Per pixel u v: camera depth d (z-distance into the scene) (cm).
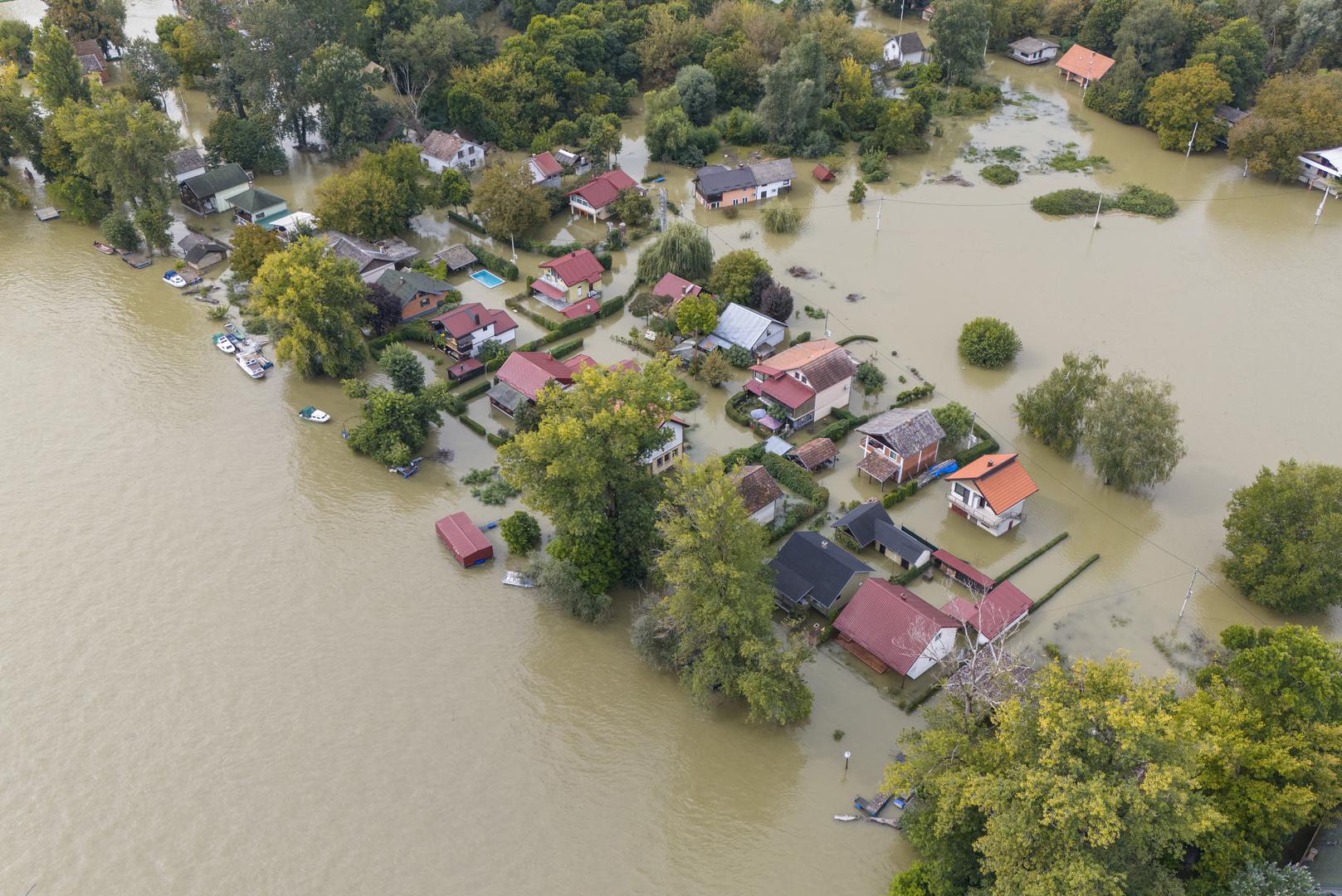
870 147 16438
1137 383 9181
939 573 8619
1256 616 8150
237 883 6412
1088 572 8600
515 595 8519
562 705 7575
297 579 8656
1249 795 5828
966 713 6288
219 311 12225
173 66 17288
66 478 9738
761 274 12100
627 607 8388
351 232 13362
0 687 7706
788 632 8069
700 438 10169
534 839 6656
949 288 12669
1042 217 14375
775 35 18088
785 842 6612
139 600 8462
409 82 17000
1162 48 17025
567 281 12094
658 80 18525
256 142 15400
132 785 7012
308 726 7412
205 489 9625
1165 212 14162
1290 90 14912
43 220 14350
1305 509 7869
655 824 6750
